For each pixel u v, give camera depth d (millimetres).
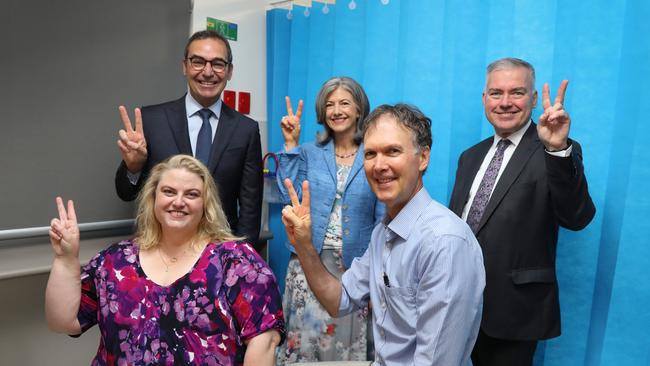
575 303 1852
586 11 1758
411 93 2230
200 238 1332
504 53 1974
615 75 1720
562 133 1384
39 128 2018
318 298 1321
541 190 1546
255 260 1280
